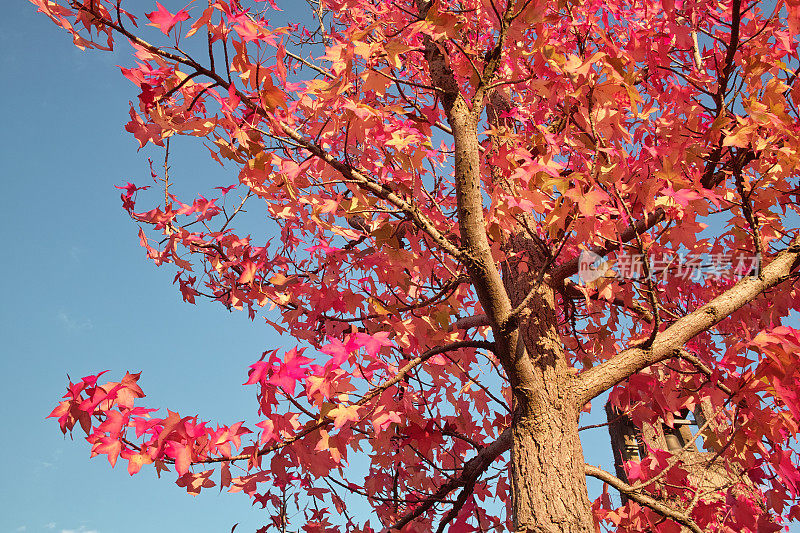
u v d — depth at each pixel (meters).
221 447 2.34
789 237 3.41
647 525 3.03
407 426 3.30
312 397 2.38
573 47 3.27
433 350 2.87
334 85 2.21
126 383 2.30
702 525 3.05
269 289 3.63
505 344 2.82
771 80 2.83
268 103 2.14
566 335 4.27
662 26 3.26
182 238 3.69
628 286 3.12
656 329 2.89
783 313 3.64
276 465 2.71
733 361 2.90
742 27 3.21
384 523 3.82
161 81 2.22
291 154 2.44
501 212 2.67
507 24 2.60
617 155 2.69
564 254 3.75
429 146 3.01
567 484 2.72
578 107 2.68
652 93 3.22
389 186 2.89
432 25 2.31
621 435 6.06
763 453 2.93
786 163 2.87
